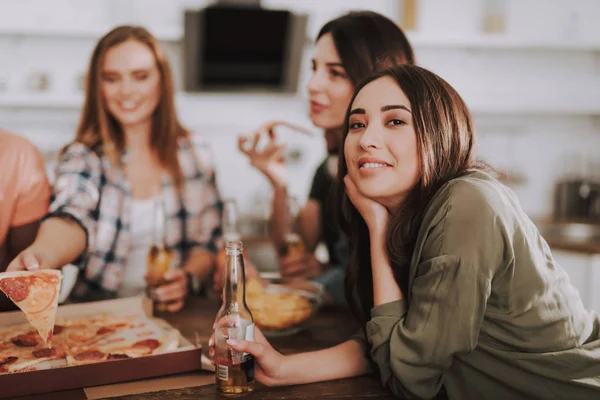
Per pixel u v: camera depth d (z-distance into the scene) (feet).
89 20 11.96
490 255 3.18
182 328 4.56
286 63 12.07
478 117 13.11
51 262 4.61
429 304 3.26
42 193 5.35
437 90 3.57
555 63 13.20
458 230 3.22
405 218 3.58
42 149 11.86
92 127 6.55
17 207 5.19
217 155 12.65
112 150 6.54
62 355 3.59
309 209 6.99
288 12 11.47
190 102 12.47
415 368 3.31
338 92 5.29
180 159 7.00
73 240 5.04
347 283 4.23
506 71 13.10
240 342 3.38
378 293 3.64
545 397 3.38
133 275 6.60
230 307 3.46
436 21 12.76
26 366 3.43
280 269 5.88
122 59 6.23
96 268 6.40
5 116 11.90
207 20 11.27
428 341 3.23
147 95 6.40
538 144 13.23
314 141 12.85
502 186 3.57
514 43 12.28
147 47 6.36
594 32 13.00
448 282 3.20
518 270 3.31
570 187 12.39
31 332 3.98
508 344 3.38
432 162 3.49
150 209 6.73
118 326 4.13
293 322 4.39
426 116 3.48
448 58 12.94
